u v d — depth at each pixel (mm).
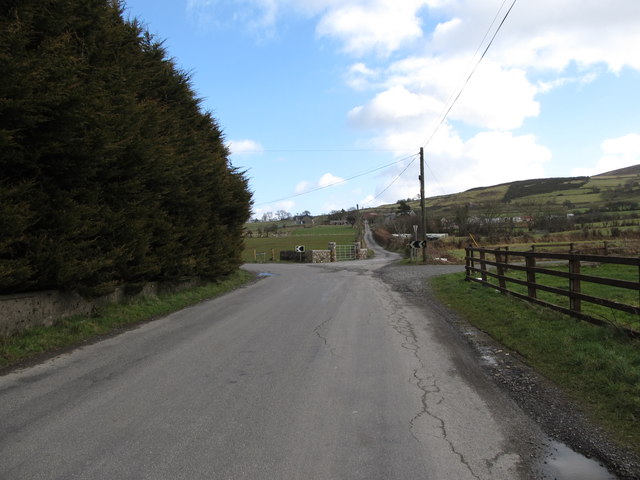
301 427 4141
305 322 9523
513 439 3908
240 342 7660
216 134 18719
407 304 12211
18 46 6637
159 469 3377
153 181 11398
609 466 3449
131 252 10188
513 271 20375
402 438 3918
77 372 5957
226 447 3738
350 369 6008
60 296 8523
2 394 5082
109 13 9961
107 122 8727
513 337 7578
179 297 13109
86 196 8734
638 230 40312
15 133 6883
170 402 4785
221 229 17094
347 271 26406
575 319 7738
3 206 6617
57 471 3342
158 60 14320
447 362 6371
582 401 4699
